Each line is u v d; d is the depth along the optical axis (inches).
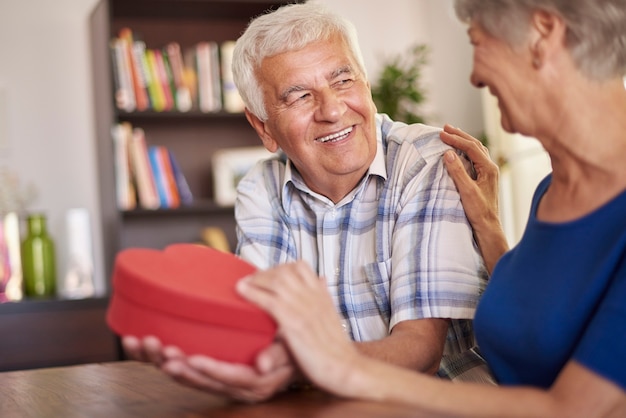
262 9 186.7
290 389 51.5
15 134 178.1
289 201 83.5
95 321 161.5
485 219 70.8
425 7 211.9
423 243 71.1
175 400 52.6
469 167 74.9
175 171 177.8
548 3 44.8
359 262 78.8
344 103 76.0
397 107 192.5
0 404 59.7
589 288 45.8
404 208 74.0
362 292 78.3
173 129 187.8
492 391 44.0
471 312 68.7
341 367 44.2
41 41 180.5
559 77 45.8
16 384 69.3
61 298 160.2
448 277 69.3
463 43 203.5
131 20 186.7
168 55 177.3
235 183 181.3
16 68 179.2
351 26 79.4
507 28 46.1
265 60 78.0
